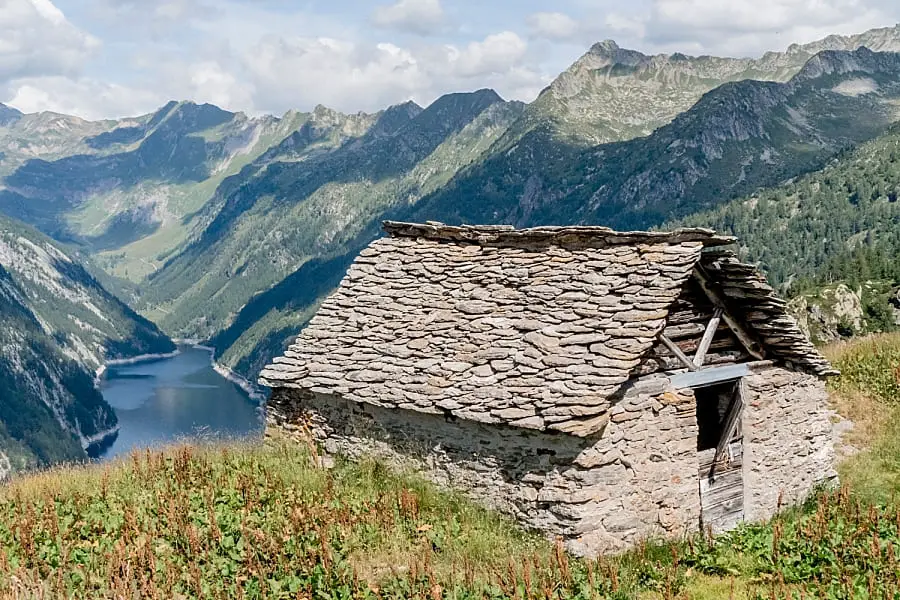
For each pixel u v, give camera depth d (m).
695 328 14.10
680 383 13.41
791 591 10.16
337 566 10.73
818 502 13.98
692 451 13.50
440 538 11.91
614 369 12.20
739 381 14.60
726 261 13.67
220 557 10.90
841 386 21.83
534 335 13.61
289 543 11.21
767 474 14.90
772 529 12.66
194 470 14.46
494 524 12.64
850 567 10.67
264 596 9.91
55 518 11.97
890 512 12.95
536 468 12.53
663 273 13.36
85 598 9.79
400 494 13.15
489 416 12.65
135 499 13.12
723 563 11.35
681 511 13.24
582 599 10.01
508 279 15.38
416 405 13.77
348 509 12.80
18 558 10.82
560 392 12.23
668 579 10.68
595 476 12.15
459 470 13.55
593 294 13.81
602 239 14.81
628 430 12.59
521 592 10.09
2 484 14.73
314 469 14.57
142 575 9.93
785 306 14.12
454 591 10.03
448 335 14.91
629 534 12.50
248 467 14.67
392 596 10.06
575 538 12.02
